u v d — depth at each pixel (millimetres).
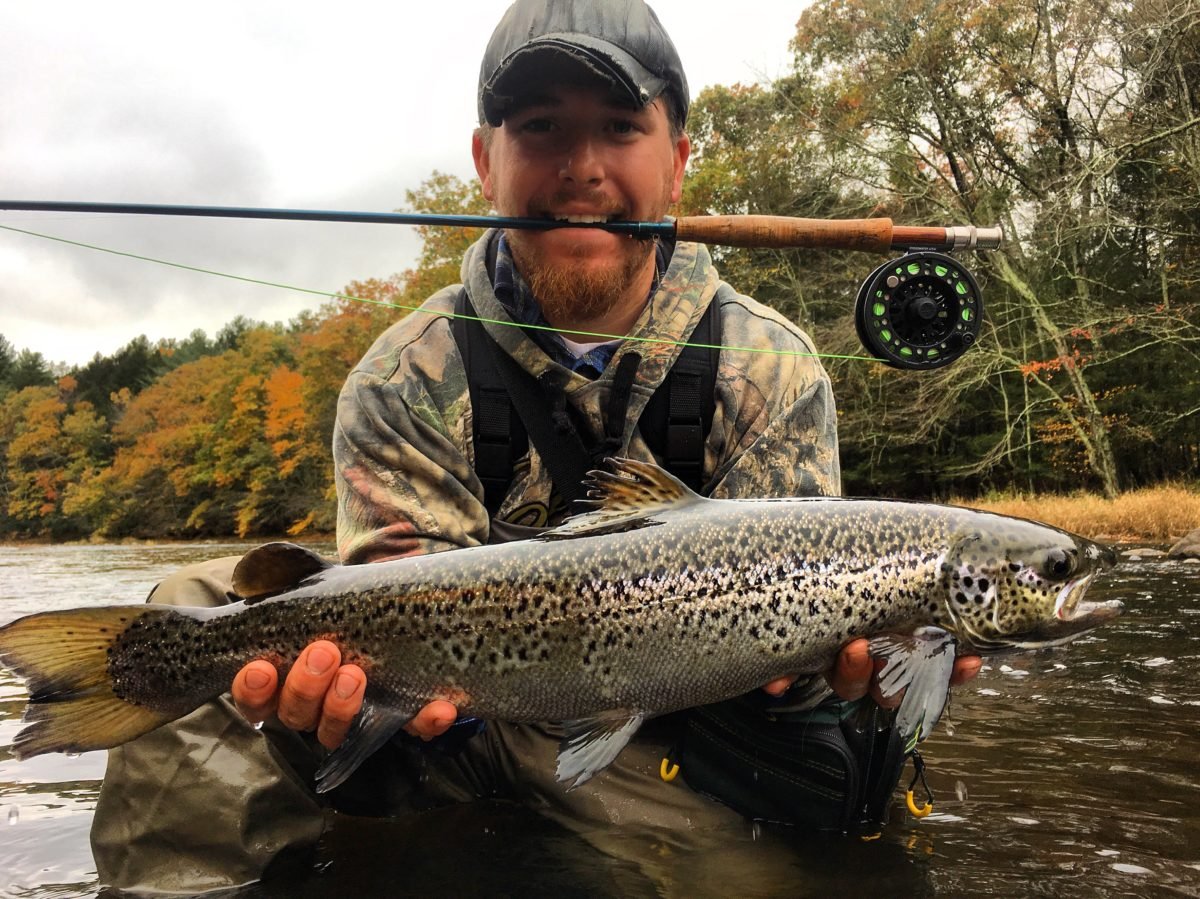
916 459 7121
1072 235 5031
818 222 785
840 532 620
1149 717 955
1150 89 4961
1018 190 5766
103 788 617
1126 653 1303
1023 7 5492
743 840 650
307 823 631
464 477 739
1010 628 633
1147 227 5145
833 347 6160
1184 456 6449
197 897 574
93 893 583
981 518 640
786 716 665
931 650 615
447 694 607
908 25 5988
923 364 742
